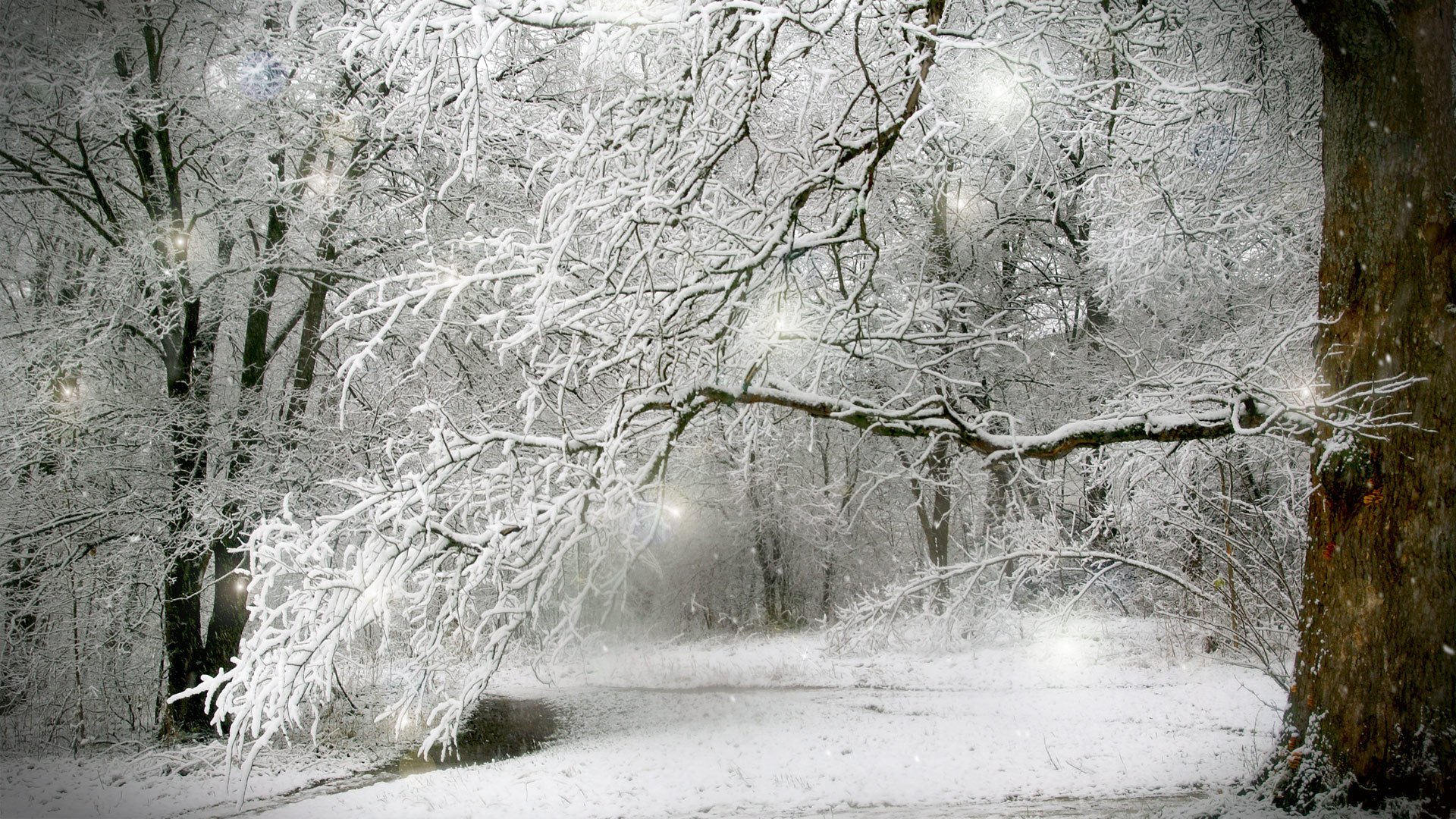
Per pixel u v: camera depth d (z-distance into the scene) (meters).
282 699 5.96
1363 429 6.39
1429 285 6.41
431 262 6.61
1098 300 18.08
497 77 10.42
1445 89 6.60
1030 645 15.67
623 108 6.16
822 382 9.34
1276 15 8.42
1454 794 5.74
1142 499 11.59
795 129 7.61
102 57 11.21
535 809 8.32
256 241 13.18
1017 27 8.16
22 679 13.14
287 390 13.16
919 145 6.49
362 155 12.55
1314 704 6.50
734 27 5.91
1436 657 5.97
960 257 18.19
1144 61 7.95
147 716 13.94
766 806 8.12
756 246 6.54
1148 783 8.08
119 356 12.78
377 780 10.27
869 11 6.70
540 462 7.08
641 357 6.89
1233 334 10.73
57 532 12.50
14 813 9.06
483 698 15.85
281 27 11.87
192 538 11.84
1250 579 10.07
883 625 11.15
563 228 6.10
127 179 13.03
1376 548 6.26
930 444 9.53
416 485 6.73
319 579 6.31
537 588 6.84
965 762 9.28
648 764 10.02
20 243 13.50
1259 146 9.25
